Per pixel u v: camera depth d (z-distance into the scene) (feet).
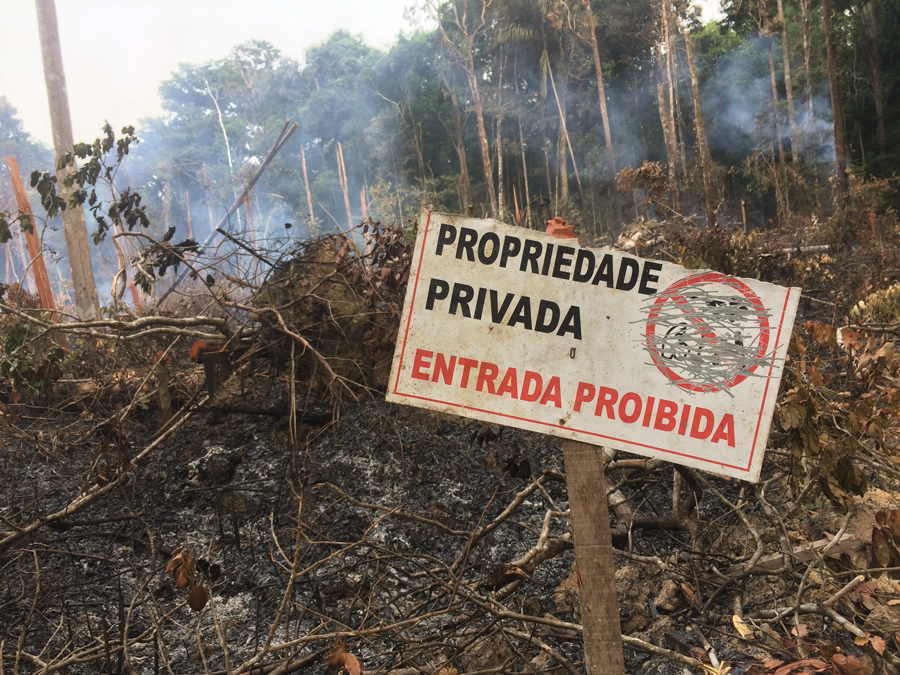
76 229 25.70
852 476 7.28
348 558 10.64
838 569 7.94
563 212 50.21
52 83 26.40
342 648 6.68
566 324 4.93
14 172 25.22
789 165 75.46
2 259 77.82
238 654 8.73
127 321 14.65
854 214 42.57
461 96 130.31
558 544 9.34
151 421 15.70
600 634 4.83
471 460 13.32
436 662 8.32
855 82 101.76
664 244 24.48
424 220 4.97
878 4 97.55
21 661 8.77
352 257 15.85
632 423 4.87
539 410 4.91
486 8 108.68
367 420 14.34
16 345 13.10
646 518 10.85
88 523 11.95
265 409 14.67
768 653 7.68
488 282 4.95
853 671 6.23
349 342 15.33
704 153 50.98
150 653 8.87
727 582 8.99
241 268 18.76
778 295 4.84
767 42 116.26
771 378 4.86
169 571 6.79
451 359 4.94
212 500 12.48
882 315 15.39
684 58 115.65
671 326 4.89
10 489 13.44
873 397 9.22
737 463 4.84
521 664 8.43
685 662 7.27
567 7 103.91
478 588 9.21
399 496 12.15
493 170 132.26
